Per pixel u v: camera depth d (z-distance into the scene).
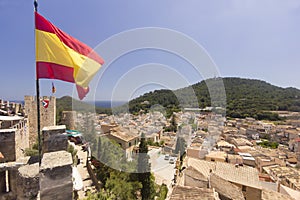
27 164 4.89
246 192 13.47
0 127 12.88
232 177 14.38
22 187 4.41
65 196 3.52
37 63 4.55
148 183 8.69
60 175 3.48
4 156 5.86
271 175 23.69
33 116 19.66
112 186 8.27
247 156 27.45
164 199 9.89
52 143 5.29
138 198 9.27
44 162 3.53
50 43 4.70
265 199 13.19
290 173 22.61
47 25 4.64
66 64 4.96
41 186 3.32
